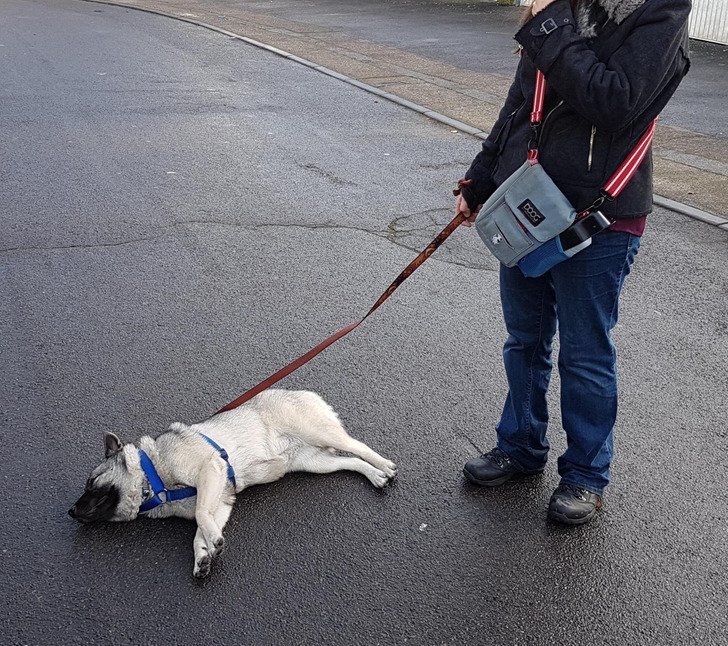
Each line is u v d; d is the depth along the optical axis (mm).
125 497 3377
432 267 5902
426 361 4656
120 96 10789
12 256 5879
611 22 2729
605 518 3443
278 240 6316
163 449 3441
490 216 3078
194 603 3012
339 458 3773
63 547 3283
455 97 11109
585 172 2889
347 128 9617
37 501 3518
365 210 6992
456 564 3201
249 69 12938
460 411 4188
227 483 3496
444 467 3770
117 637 2857
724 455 3855
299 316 5156
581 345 3176
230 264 5871
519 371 3475
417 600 3025
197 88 11461
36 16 18297
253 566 3191
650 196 2998
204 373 4504
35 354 4637
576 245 2932
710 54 14391
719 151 8609
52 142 8648
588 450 3322
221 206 6988
